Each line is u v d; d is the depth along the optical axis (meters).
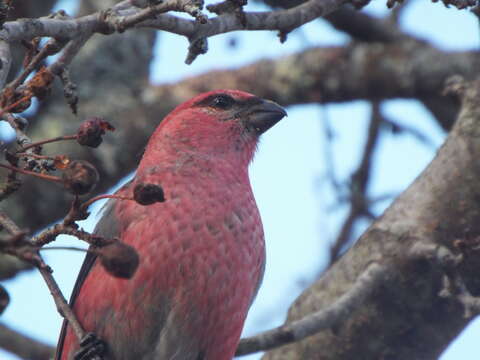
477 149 9.24
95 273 8.34
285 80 13.42
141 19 6.54
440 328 9.20
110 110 13.30
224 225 8.48
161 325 8.24
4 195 5.81
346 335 9.34
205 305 8.31
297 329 8.77
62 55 6.92
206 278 8.28
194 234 8.32
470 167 9.23
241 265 8.53
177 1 6.35
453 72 13.20
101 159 12.94
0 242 4.96
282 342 8.75
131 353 8.31
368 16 13.41
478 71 13.12
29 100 5.68
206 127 9.80
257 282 9.28
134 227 8.33
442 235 9.16
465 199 9.19
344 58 13.41
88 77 13.72
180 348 8.37
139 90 13.68
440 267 8.84
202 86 13.55
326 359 9.42
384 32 13.48
